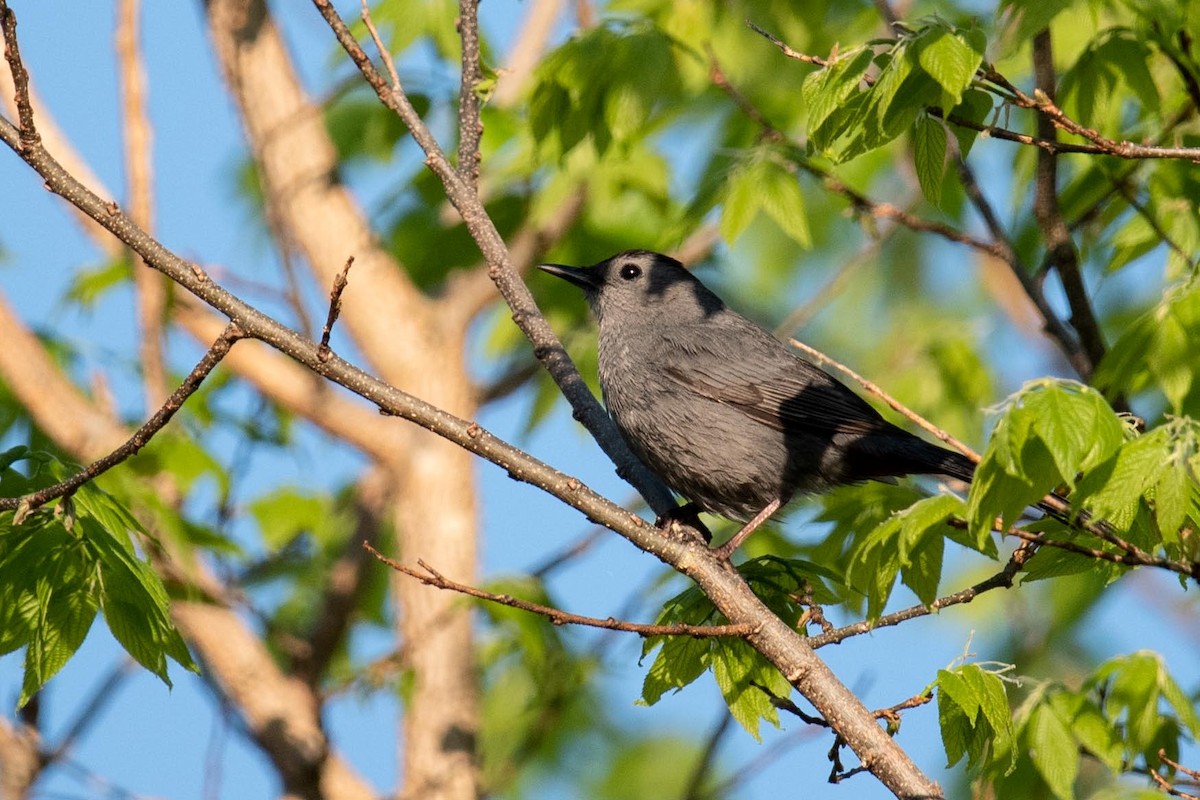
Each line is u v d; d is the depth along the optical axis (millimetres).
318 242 14148
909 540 6570
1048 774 8258
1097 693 8633
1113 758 8219
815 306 14211
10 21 7066
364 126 15281
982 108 7930
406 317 14250
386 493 14742
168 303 14195
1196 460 6387
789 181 10484
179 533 11047
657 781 15602
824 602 8336
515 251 14859
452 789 12719
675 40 11555
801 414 10797
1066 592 13391
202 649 12977
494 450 7668
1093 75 10133
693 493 11164
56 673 6906
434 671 13109
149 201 12438
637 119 11203
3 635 7027
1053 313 10117
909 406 14008
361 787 13516
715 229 15484
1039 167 10227
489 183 14883
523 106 14898
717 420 10891
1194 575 6707
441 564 13570
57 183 7324
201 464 13031
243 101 14266
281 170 14188
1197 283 8656
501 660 14484
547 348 9711
